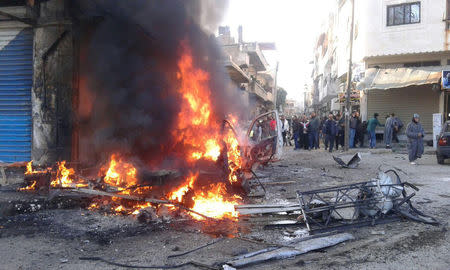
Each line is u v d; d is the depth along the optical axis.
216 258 3.66
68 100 8.31
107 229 4.68
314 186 7.74
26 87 8.66
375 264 3.51
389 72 18.41
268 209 5.31
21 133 8.71
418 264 3.51
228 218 5.15
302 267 3.45
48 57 8.36
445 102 18.25
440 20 17.59
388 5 18.55
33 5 8.19
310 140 17.52
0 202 5.79
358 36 20.25
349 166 10.74
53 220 5.07
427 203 6.02
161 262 3.57
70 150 8.31
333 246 4.02
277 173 9.73
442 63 18.28
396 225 4.80
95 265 3.51
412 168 10.39
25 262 3.60
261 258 3.55
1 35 8.71
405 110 19.08
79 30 8.41
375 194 4.95
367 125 18.92
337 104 27.25
